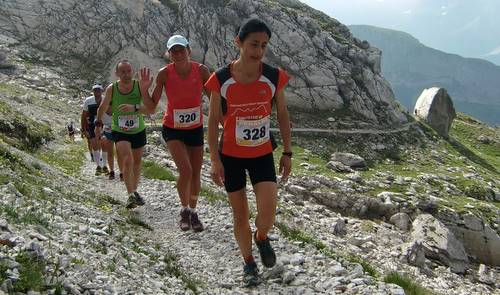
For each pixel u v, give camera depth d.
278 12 73.00
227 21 73.06
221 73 6.49
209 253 8.83
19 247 5.40
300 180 36.28
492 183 53.00
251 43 6.19
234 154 6.73
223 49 71.12
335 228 26.80
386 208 35.34
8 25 71.56
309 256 8.73
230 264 8.25
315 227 24.67
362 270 8.16
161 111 58.16
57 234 6.86
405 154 61.31
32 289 4.72
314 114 67.44
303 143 57.34
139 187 14.93
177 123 9.88
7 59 61.41
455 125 91.69
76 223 8.02
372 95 72.38
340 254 9.59
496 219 38.00
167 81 9.77
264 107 6.58
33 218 6.90
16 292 4.58
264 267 7.87
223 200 14.55
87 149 25.19
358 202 35.12
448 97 77.12
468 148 75.88
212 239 9.59
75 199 10.28
